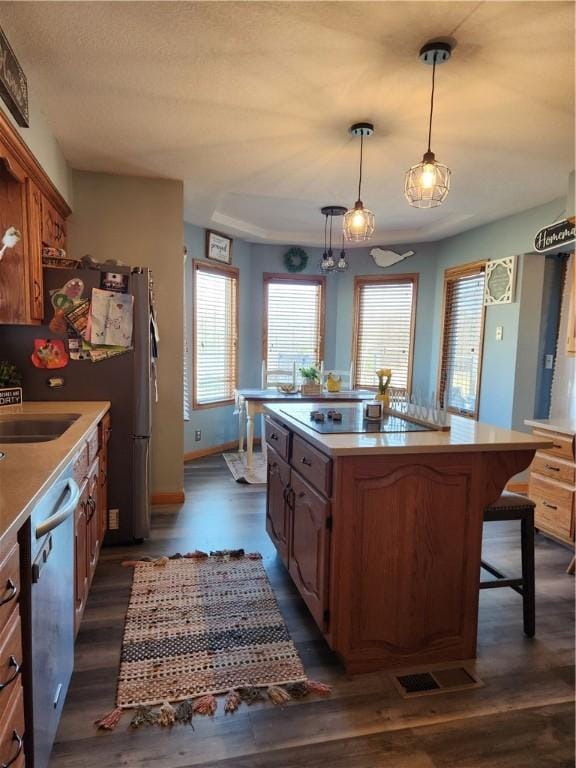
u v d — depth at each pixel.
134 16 1.66
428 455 1.81
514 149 2.78
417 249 5.40
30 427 2.33
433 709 1.67
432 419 2.16
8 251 2.29
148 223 3.37
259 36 1.76
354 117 2.40
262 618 2.19
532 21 1.65
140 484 2.89
